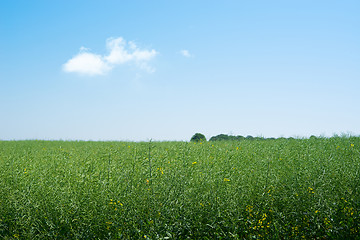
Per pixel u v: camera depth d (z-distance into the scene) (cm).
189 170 594
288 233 395
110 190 479
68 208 449
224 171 579
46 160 808
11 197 470
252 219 423
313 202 427
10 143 1577
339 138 1106
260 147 980
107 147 1192
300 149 880
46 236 418
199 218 418
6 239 411
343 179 495
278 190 476
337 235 379
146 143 1266
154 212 420
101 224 422
